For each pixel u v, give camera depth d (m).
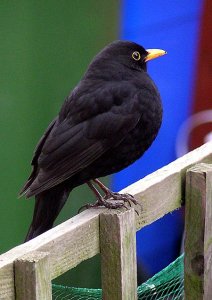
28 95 12.02
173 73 13.32
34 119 12.09
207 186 8.04
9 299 5.79
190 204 8.16
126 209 7.16
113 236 6.91
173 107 13.46
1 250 12.41
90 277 13.16
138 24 12.60
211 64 13.34
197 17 13.09
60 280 13.04
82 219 6.85
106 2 12.19
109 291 6.97
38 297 5.79
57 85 12.11
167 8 12.81
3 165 12.14
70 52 12.08
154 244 13.86
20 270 5.78
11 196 12.24
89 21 12.11
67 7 11.93
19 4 11.65
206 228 8.09
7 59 11.80
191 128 13.53
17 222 12.36
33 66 11.95
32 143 12.14
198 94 13.45
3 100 11.93
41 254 5.89
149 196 7.94
